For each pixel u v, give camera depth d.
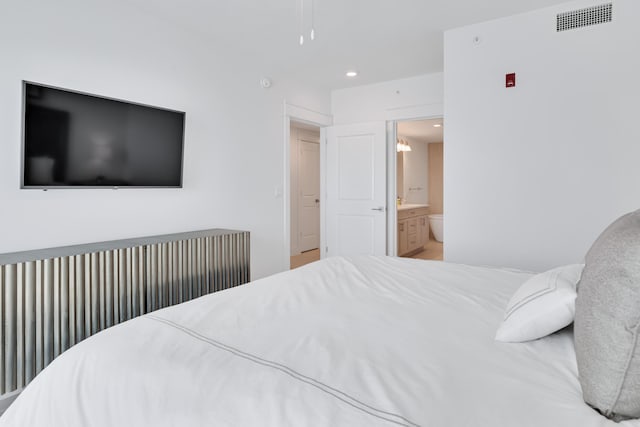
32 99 1.99
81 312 1.98
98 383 0.94
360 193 4.51
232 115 3.35
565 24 2.54
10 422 1.02
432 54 3.48
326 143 4.77
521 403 0.76
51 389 1.00
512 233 2.76
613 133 2.41
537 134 2.65
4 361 1.71
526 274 1.86
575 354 0.93
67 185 2.16
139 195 2.61
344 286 1.65
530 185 2.69
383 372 0.88
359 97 4.52
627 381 0.71
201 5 2.54
